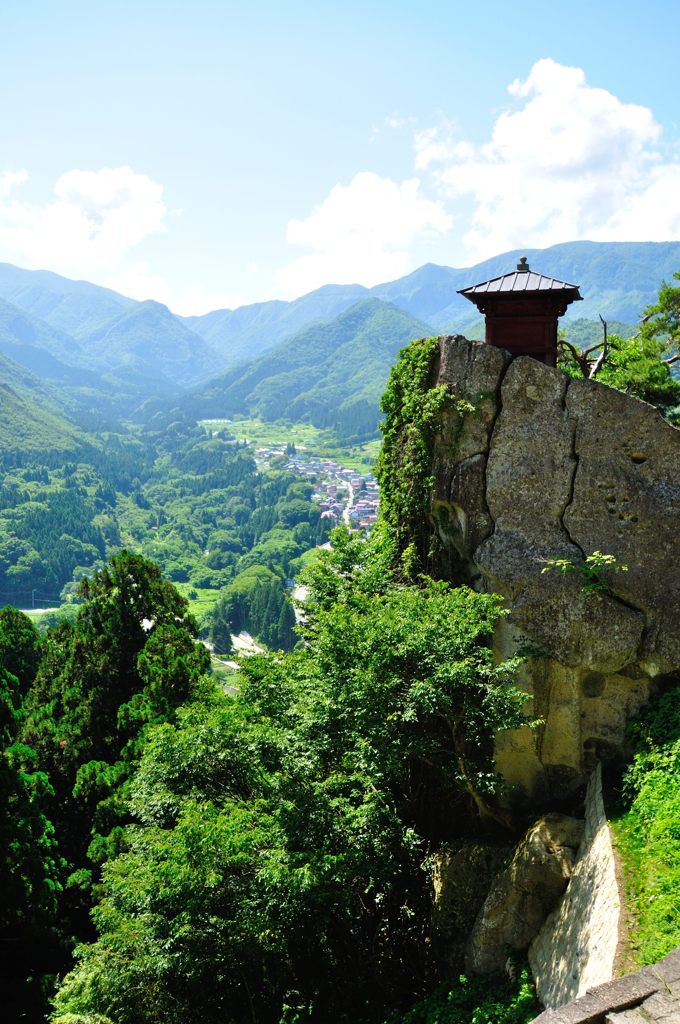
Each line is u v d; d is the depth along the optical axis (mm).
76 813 25312
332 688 15586
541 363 18844
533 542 18562
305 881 13383
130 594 28672
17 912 21734
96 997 15859
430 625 15820
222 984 17188
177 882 13992
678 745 15562
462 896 18031
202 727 16562
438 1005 15898
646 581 17719
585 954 12680
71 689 27500
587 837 15820
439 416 19984
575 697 17953
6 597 189875
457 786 18953
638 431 18141
